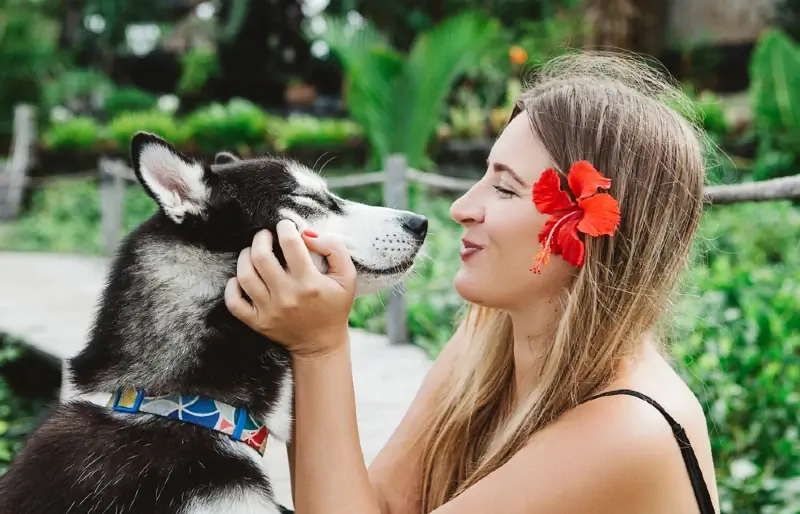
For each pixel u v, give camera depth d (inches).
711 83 604.4
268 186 81.7
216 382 72.5
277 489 124.0
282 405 75.9
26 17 665.0
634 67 71.5
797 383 161.8
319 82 776.9
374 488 75.7
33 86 656.4
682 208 61.2
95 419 71.4
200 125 564.4
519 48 491.5
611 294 59.7
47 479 67.6
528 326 66.0
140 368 72.4
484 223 64.3
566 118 61.3
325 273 71.6
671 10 619.2
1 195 570.9
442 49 441.1
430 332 229.0
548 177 58.1
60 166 591.5
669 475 54.4
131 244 78.8
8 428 181.9
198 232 76.2
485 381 73.9
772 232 317.1
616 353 59.7
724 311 185.0
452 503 59.0
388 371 193.8
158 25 789.9
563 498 54.5
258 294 63.9
